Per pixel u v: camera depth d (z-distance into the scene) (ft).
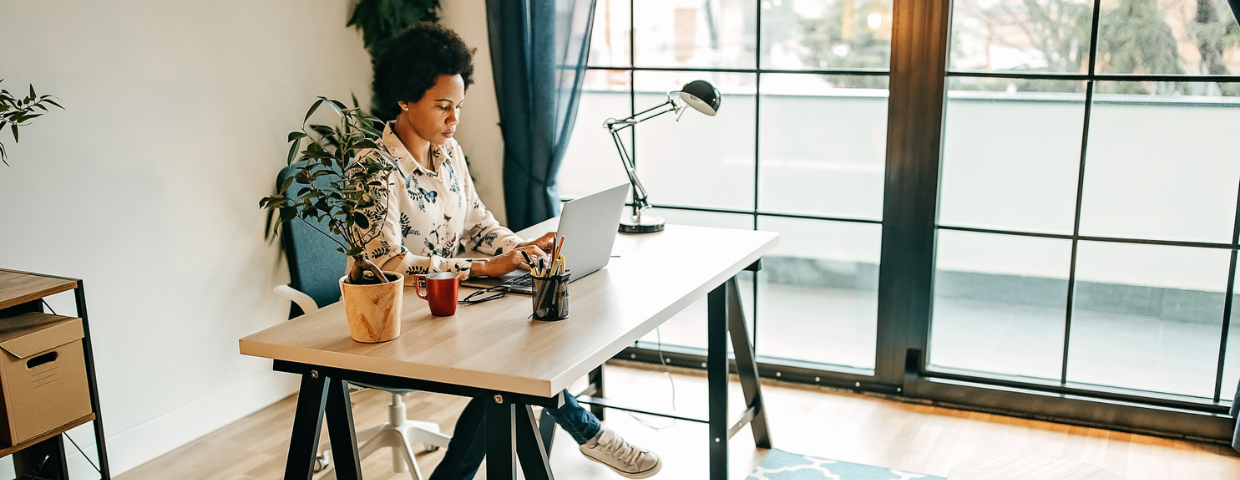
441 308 6.30
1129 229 9.45
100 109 8.69
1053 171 9.58
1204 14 8.66
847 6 9.91
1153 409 9.59
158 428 9.60
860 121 10.21
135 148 9.04
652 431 10.03
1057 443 9.51
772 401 10.77
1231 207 9.02
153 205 9.29
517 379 5.16
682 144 11.09
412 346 5.72
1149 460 9.12
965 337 10.45
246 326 10.53
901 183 10.03
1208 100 8.86
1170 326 9.59
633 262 7.83
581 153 11.62
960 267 10.23
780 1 10.16
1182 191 9.16
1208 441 9.46
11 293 6.88
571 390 11.17
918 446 9.48
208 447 9.80
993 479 6.04
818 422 10.15
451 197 8.09
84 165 8.62
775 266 11.13
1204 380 9.61
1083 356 10.00
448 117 7.53
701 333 11.82
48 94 8.20
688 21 10.62
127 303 9.18
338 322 6.29
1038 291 9.98
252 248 10.46
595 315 6.30
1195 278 9.34
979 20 9.44
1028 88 9.43
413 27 7.41
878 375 10.78
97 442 7.52
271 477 9.10
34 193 8.26
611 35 11.02
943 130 9.84
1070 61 9.21
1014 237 9.89
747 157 10.81
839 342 11.10
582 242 7.03
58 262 8.53
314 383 6.03
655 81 10.99
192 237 9.73
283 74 10.44
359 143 5.95
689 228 9.19
